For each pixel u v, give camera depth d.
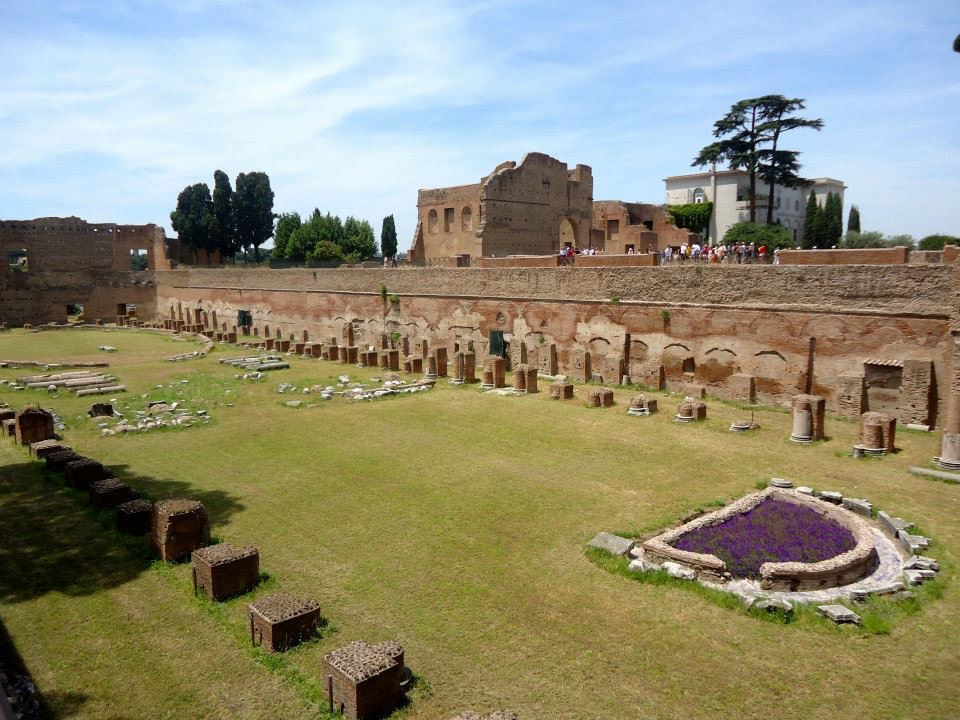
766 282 26.95
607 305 32.81
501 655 11.08
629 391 30.59
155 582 13.60
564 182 62.72
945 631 11.52
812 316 25.53
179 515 14.44
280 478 20.03
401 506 17.62
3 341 55.06
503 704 9.91
